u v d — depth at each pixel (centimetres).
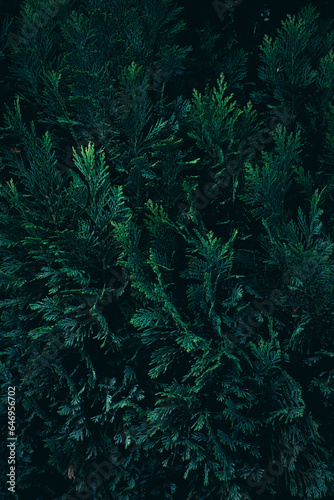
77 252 271
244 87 321
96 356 295
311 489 268
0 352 296
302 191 270
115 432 296
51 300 279
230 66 304
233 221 288
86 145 291
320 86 283
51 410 294
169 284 268
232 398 281
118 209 268
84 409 289
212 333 279
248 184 265
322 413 286
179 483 308
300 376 291
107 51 281
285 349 273
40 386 285
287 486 293
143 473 292
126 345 284
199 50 304
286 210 299
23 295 297
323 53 293
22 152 307
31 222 277
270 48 280
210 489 292
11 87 301
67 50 275
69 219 283
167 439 271
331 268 253
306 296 258
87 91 268
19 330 297
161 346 285
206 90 272
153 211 261
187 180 282
